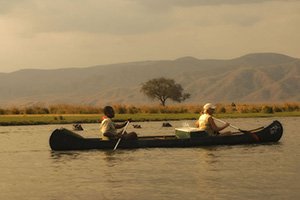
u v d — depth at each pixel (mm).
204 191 7605
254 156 11695
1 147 14570
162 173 9305
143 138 15289
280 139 16234
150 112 45781
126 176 9039
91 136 18438
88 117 34250
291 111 47875
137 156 11977
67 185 8273
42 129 23156
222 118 33969
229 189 7723
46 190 7895
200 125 15133
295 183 8172
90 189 7902
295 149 13180
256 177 8742
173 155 12078
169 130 21562
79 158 11820
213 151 12836
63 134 13586
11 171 9867
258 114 39844
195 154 12234
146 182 8414
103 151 13234
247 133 14750
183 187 7934
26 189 7988
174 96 103062
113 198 7238
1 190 7934
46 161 11375
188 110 46344
